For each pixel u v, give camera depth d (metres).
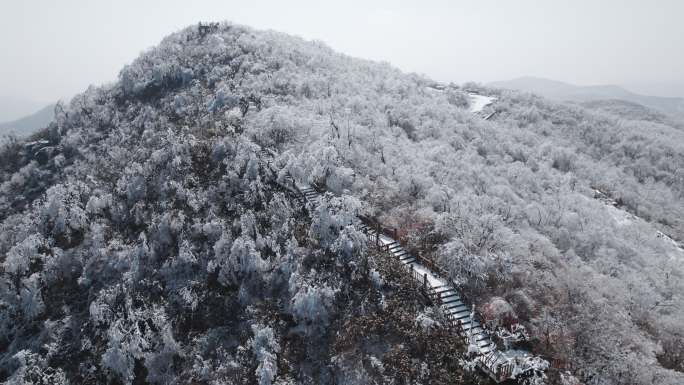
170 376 26.20
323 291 24.77
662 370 21.52
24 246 39.09
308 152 39.19
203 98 61.56
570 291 25.75
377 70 82.81
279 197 33.62
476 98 82.19
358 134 43.72
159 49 88.06
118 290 32.47
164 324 28.61
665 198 57.09
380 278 25.02
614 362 21.16
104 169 52.94
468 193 36.50
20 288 36.97
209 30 90.44
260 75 63.62
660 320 27.17
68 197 44.12
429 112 58.22
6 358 33.03
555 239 34.72
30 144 71.81
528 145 60.69
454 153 45.69
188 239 33.81
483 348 20.83
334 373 22.31
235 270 29.58
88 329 32.09
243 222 31.84
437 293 23.20
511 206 36.47
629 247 37.16
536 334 21.75
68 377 29.50
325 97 57.84
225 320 28.17
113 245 37.59
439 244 27.73
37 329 34.62
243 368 24.27
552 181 48.28
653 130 89.44
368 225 30.56
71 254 38.69
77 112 75.44
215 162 40.81
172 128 54.53
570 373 19.55
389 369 20.97
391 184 35.44
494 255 26.67
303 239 29.89
